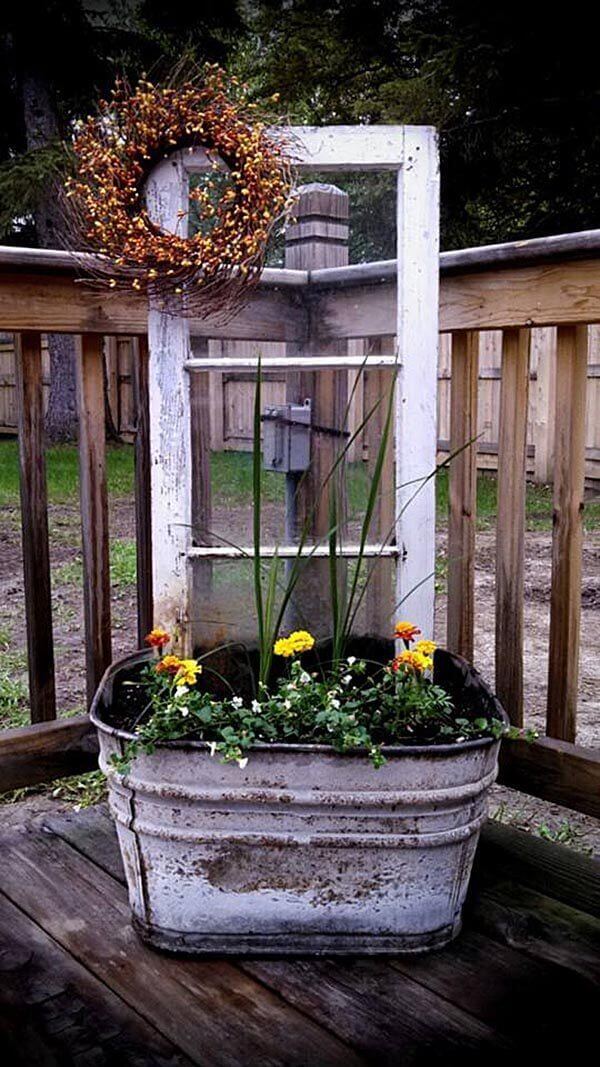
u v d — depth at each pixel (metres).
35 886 1.71
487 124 6.05
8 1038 1.32
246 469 1.78
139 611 2.21
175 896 1.48
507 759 1.92
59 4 8.09
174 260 1.62
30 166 7.54
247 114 1.63
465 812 1.45
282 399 1.77
